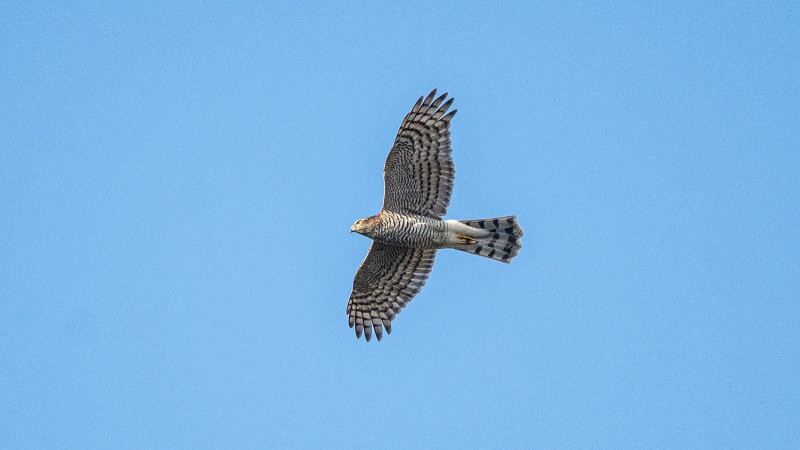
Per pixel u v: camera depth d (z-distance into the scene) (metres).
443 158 16.19
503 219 16.58
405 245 16.84
